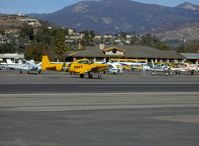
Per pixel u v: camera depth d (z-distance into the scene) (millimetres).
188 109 33531
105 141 19172
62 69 102250
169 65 125438
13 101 37625
